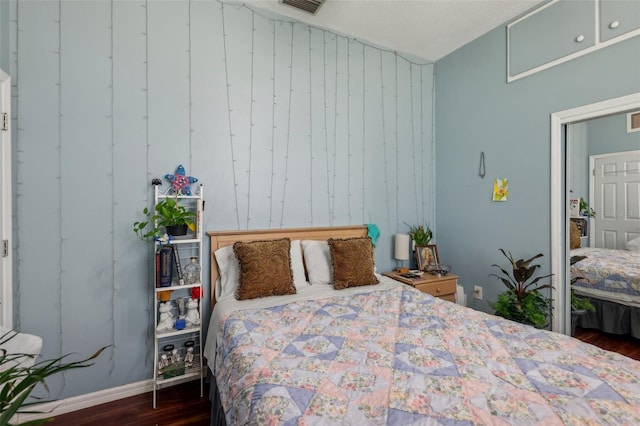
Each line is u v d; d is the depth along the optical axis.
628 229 2.02
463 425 0.84
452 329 1.47
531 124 2.41
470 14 2.48
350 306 1.82
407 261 3.12
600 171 2.14
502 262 2.64
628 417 0.85
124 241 2.00
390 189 3.04
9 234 1.67
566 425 0.83
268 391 0.99
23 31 1.73
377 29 2.70
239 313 1.70
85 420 1.78
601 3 1.99
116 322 1.98
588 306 2.23
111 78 1.95
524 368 1.12
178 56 2.14
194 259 2.06
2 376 0.78
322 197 2.69
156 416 1.81
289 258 2.19
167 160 2.11
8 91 1.66
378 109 2.96
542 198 2.35
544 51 2.30
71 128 1.85
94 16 1.90
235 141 2.33
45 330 1.81
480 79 2.80
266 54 2.43
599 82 2.01
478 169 2.83
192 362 2.09
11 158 1.69
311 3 2.34
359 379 1.06
